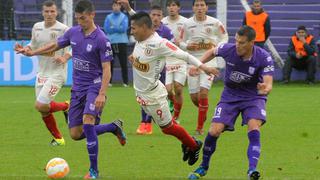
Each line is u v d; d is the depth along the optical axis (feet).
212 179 78.02
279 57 222.07
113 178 77.82
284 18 232.12
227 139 109.70
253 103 77.10
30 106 156.97
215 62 120.88
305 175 81.30
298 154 96.22
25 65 210.18
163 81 127.24
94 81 82.12
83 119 80.38
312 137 111.65
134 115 141.90
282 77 215.72
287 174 81.87
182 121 133.80
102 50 80.12
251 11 195.52
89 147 78.28
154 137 112.68
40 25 109.91
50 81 104.47
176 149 100.27
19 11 227.40
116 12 203.21
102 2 235.40
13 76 210.38
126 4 103.30
